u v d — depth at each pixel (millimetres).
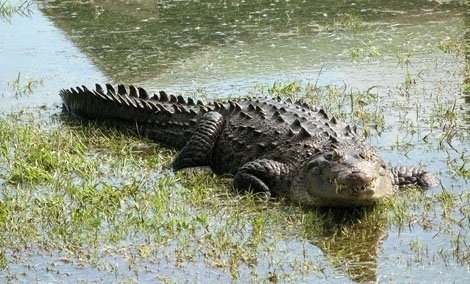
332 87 20062
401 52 22750
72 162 16000
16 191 14930
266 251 12648
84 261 12500
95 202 14383
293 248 12781
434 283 11594
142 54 23656
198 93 20141
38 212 13992
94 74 21953
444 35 24281
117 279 11961
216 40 24844
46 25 27219
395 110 18391
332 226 13586
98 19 27984
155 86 20812
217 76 21469
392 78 20609
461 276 11766
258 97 17859
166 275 12031
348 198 13797
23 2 29828
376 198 13938
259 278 11852
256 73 21578
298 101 16844
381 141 16734
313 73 21375
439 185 14734
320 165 14039
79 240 13070
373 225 13508
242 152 15766
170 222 13414
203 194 14703
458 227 13211
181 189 14930
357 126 17516
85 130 18000
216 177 15766
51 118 18891
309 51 23344
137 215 13898
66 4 30453
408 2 28688
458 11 27047
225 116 16625
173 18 27875
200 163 16344
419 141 16656
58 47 24531
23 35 26000
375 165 13938
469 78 20297
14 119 18781
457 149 16203
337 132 15297
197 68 22188
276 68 21938
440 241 12805
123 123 18203
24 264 12469
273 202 14641
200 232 13312
